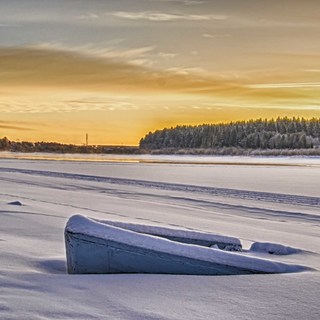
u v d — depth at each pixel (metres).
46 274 4.66
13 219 9.38
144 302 3.83
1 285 4.15
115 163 52.06
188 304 3.81
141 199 17.61
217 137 125.06
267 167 45.28
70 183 24.45
